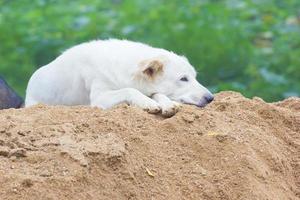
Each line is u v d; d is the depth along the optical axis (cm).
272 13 3105
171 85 1263
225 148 1102
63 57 1355
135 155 1059
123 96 1219
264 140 1148
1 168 998
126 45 1311
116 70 1270
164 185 1037
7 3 3148
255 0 3177
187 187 1046
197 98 1259
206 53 2681
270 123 1210
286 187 1113
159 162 1064
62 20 2962
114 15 2962
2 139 1053
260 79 2602
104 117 1120
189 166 1073
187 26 2770
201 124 1139
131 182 1021
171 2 3055
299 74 2723
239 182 1066
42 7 3092
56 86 1347
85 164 1009
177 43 2697
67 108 1167
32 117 1128
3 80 1446
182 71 1271
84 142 1048
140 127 1114
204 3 3038
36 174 995
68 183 988
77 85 1320
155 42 2714
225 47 2702
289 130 1216
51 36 2831
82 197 984
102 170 1018
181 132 1116
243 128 1161
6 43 2844
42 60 2794
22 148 1033
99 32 2825
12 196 964
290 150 1179
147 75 1252
